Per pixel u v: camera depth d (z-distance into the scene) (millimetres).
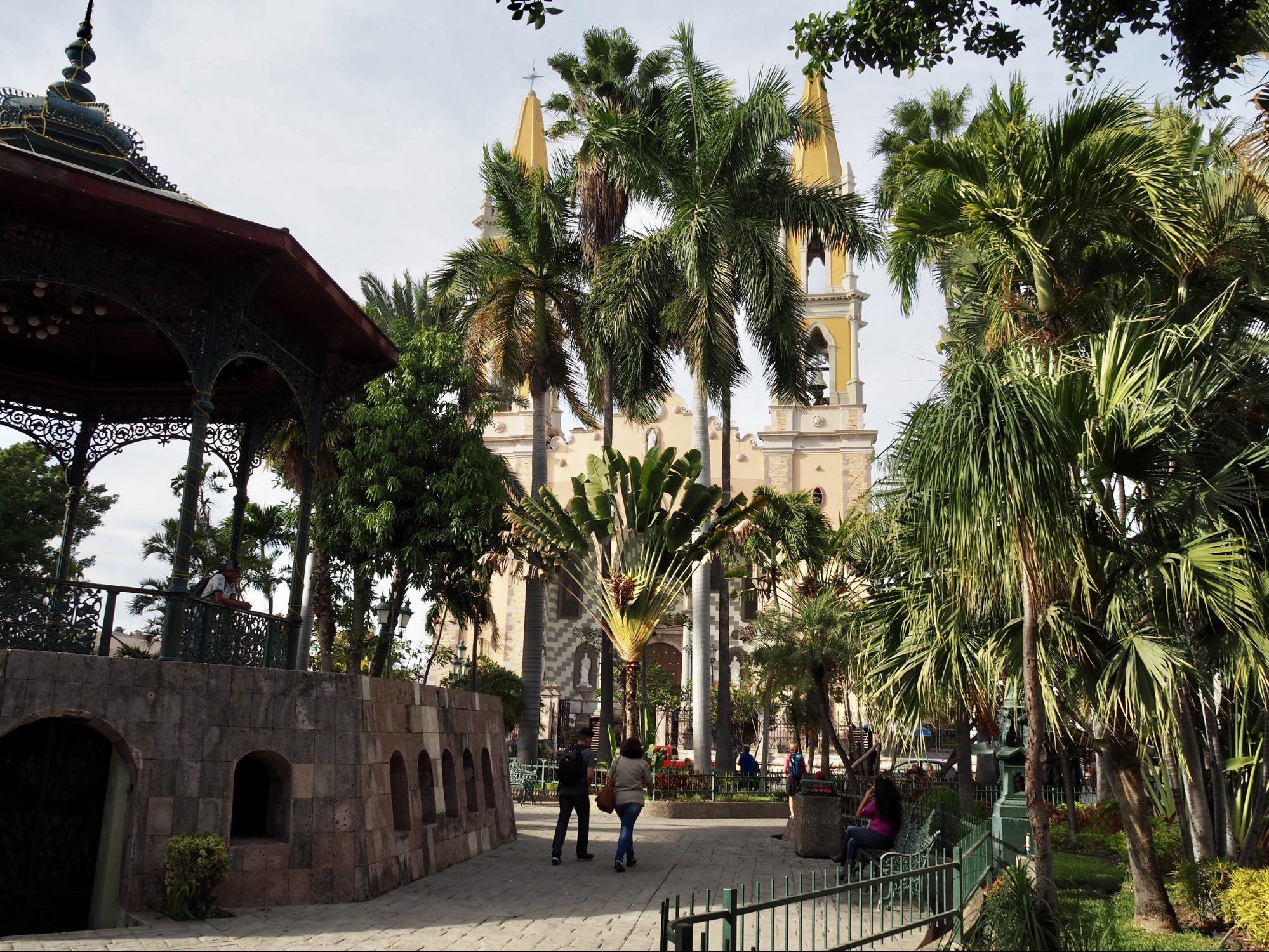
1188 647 8664
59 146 10672
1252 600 7988
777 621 21375
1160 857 12195
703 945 5215
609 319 22406
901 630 9961
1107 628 8484
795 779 22203
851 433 48906
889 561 10195
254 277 10406
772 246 22094
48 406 14188
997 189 10977
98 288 9852
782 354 23266
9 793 8805
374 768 10133
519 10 8250
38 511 30328
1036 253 10688
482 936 7938
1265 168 11039
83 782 9141
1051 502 7426
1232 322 10773
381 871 9828
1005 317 11656
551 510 20594
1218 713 10758
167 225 9688
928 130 28516
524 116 51562
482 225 47250
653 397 24844
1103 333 10508
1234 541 8391
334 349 12844
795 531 24719
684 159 22438
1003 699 10242
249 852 8914
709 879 11305
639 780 12164
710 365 21109
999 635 8648
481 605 24156
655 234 22844
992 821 12086
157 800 8555
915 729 9586
